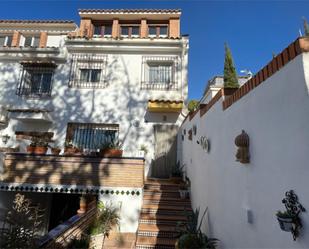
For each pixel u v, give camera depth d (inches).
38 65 458.9
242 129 126.8
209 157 204.7
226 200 151.1
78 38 472.7
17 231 146.5
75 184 278.4
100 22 532.4
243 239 119.6
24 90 460.1
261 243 99.4
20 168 282.4
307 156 70.1
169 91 451.2
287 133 81.9
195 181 273.9
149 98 450.0
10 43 541.3
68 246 170.1
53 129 439.5
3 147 378.0
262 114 102.9
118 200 275.4
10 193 293.7
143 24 513.7
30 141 380.8
